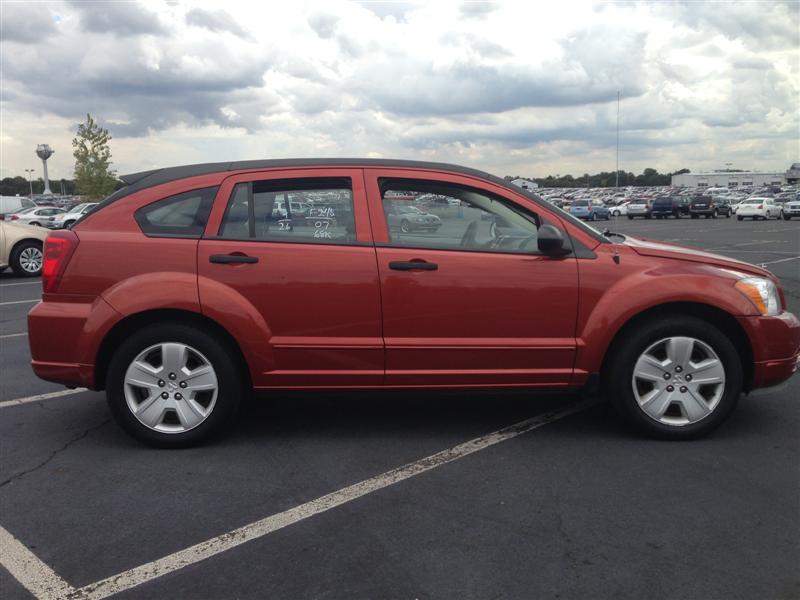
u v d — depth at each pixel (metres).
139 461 4.14
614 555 3.00
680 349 4.23
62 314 4.16
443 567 2.92
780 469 3.89
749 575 2.83
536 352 4.24
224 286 4.14
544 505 3.48
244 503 3.56
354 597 2.72
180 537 3.21
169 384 4.23
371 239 4.24
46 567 2.97
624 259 4.30
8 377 6.14
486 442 4.39
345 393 4.30
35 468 4.05
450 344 4.22
